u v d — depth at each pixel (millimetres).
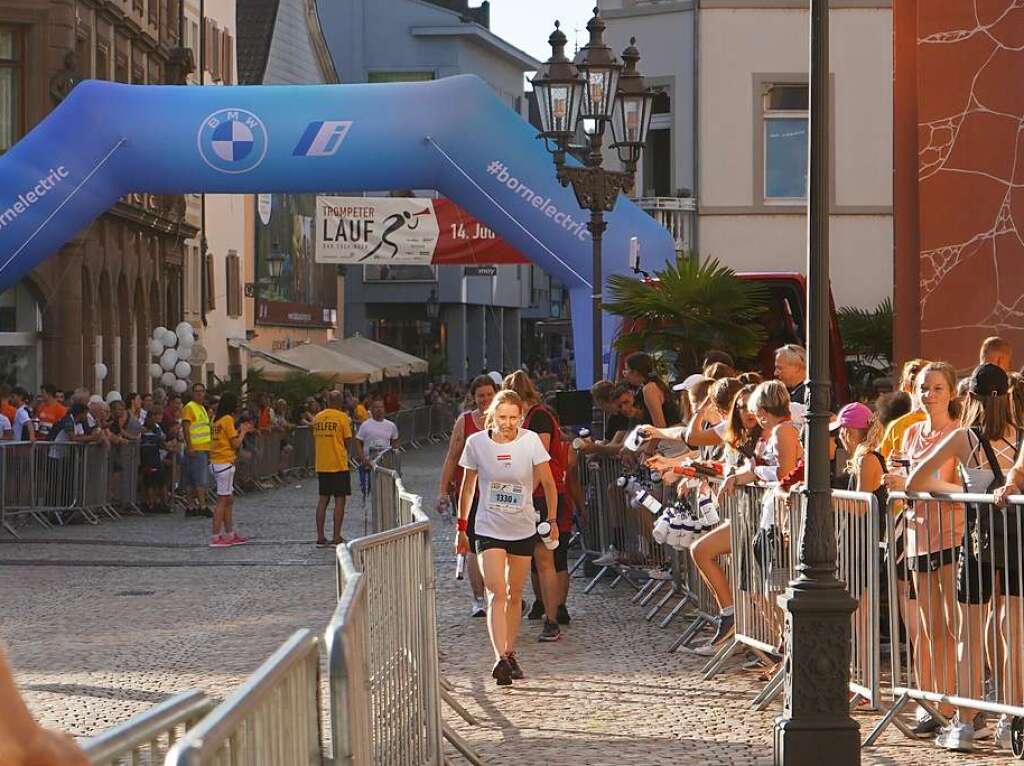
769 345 27125
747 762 11430
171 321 61312
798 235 38281
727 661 15547
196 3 66875
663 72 38844
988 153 22250
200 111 29031
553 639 17000
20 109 47750
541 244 28969
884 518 12836
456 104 28906
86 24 50281
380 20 107375
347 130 28875
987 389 11555
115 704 14016
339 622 6844
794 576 13266
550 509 15023
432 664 11375
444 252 42406
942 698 11648
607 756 11633
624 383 21422
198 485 36531
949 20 22328
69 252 47844
